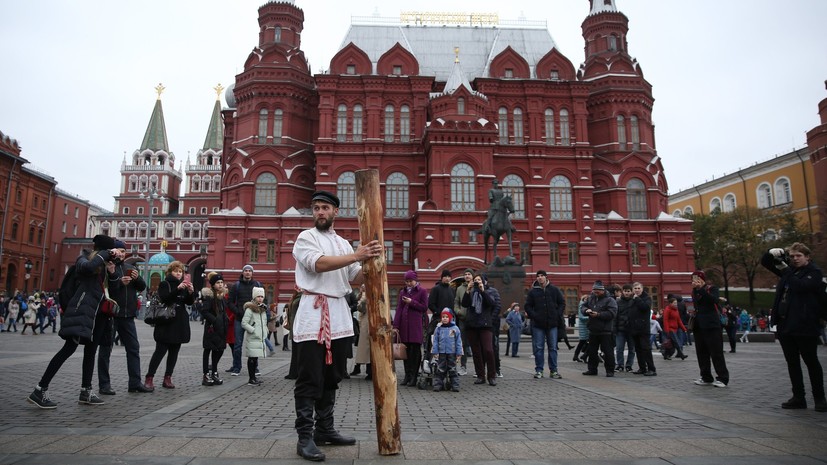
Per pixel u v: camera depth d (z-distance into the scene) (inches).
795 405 346.9
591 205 2016.5
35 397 325.1
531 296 553.0
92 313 337.4
